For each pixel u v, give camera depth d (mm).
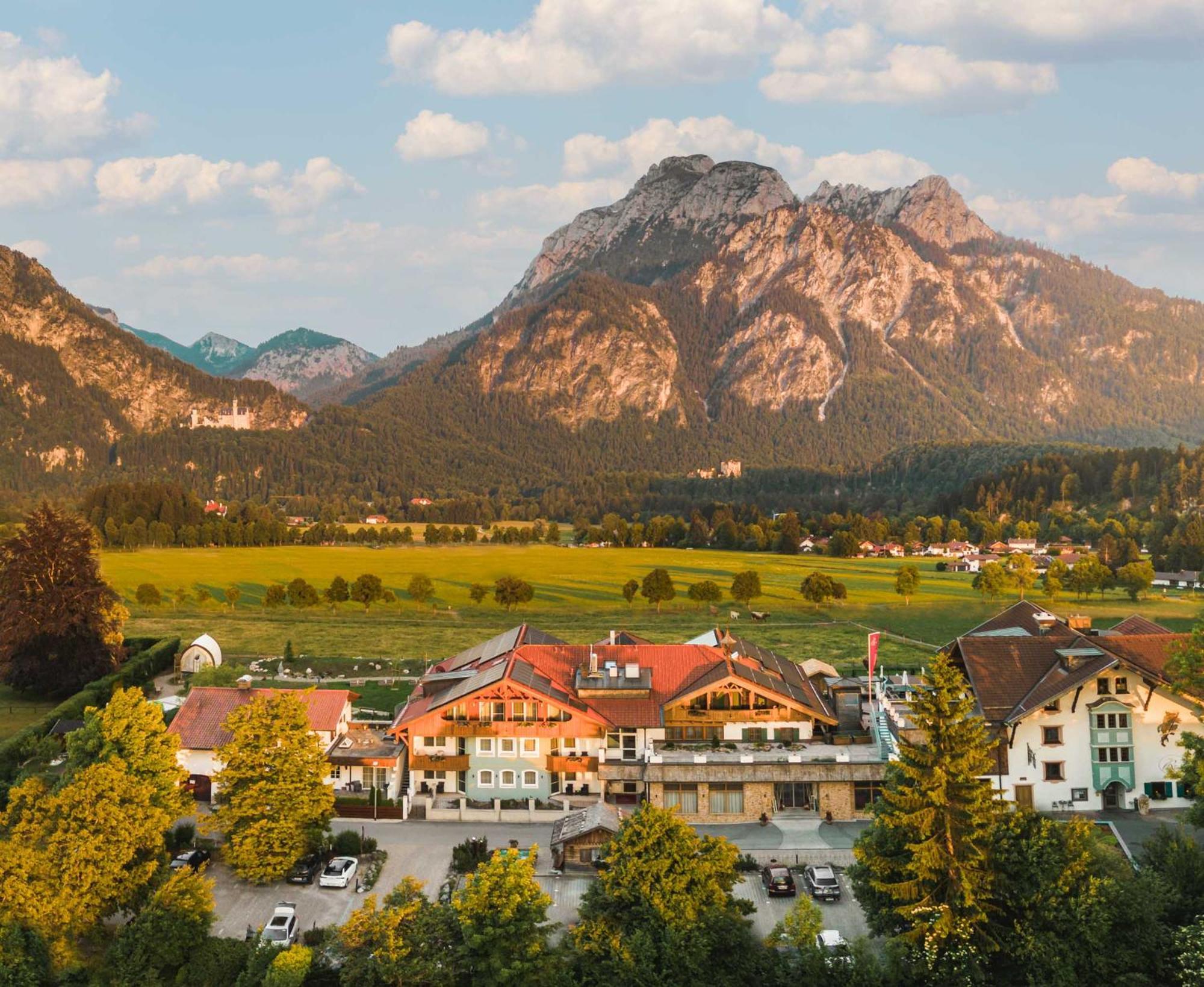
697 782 88688
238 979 61688
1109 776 86000
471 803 92625
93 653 133125
